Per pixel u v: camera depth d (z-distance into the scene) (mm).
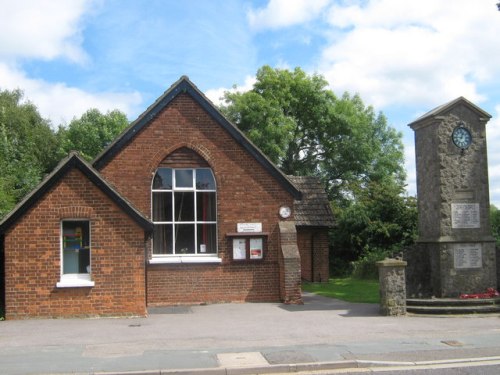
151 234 16938
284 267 18172
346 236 31781
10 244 15219
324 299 19719
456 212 16844
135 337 12328
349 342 11555
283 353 10453
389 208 31281
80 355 10477
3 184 21938
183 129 18750
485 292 16734
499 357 10102
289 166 44125
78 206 15523
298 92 42531
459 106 17109
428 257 17266
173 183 18781
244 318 15086
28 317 15125
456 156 17000
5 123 39031
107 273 15516
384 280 15430
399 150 46875
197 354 10453
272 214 18906
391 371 9289
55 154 43656
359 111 46312
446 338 11922
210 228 18844
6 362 9945
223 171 18812
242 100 41281
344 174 43438
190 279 18328
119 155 18344
